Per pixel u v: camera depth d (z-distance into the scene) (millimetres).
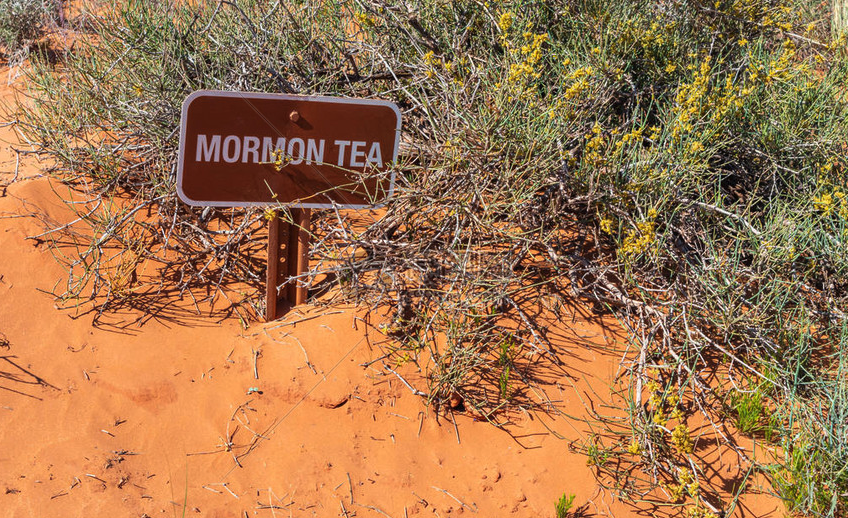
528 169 3193
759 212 3734
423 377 2977
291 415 2826
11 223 3363
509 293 3314
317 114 2914
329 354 3000
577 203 3506
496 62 3941
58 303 3117
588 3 4242
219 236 3568
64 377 2816
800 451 2732
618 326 3344
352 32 4797
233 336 3100
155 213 3637
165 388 2826
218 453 2658
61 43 5820
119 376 2840
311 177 3018
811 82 4176
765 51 4723
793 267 3486
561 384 3059
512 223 3482
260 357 2984
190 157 2863
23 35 5773
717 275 3352
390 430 2828
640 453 2746
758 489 2746
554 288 3461
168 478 2547
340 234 3467
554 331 3271
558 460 2793
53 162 3939
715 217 3666
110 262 3338
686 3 4527
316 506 2521
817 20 6305
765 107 4090
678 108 3760
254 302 3297
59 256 3318
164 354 2969
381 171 3096
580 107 3750
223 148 2879
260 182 2977
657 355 3191
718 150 3959
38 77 4527
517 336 3205
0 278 3148
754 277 3238
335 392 2877
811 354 3234
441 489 2646
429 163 3469
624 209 3424
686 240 3557
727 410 3021
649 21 4395
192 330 3107
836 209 3625
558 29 4359
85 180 3686
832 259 3469
